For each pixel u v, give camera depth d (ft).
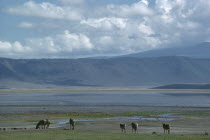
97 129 182.91
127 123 215.72
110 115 281.33
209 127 197.67
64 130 174.50
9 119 243.60
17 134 146.72
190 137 141.79
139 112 311.88
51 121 230.68
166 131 176.55
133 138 137.18
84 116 271.49
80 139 133.39
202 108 366.84
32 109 345.10
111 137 139.85
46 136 139.95
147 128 190.29
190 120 238.68
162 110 338.34
